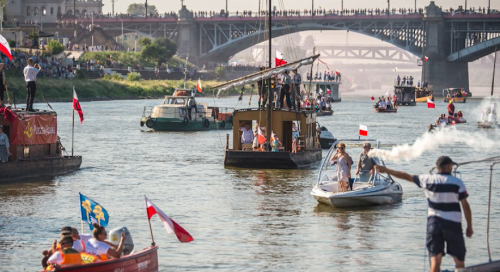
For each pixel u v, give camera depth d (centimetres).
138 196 5769
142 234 4441
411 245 4172
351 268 3722
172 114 12344
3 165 6153
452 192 2692
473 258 3906
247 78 7256
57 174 6844
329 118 17188
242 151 7275
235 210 5197
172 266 3750
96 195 5788
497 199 5612
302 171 7112
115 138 10981
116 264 3025
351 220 4834
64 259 3022
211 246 4156
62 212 5069
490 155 8931
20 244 4175
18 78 19325
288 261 3850
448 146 9956
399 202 5447
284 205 5378
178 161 8081
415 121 16150
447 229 2683
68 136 11181
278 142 7294
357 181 5438
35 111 6762
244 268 3725
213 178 6731
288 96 7594
